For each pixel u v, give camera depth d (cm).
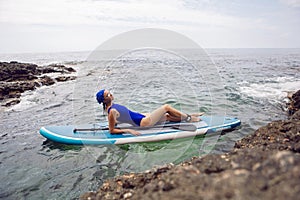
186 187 164
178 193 159
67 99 867
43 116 675
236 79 1216
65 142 475
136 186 245
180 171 193
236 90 926
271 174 150
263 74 1438
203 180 166
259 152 200
